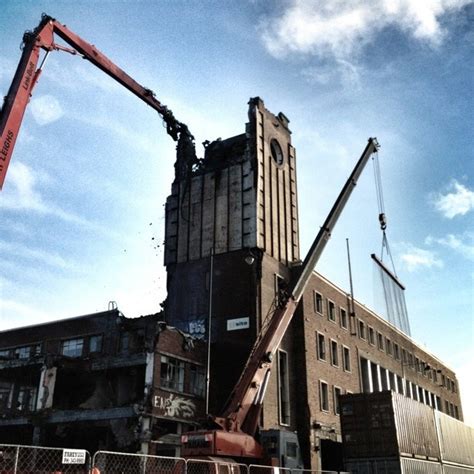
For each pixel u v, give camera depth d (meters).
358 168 35.03
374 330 51.62
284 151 43.53
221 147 41.62
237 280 36.59
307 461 34.53
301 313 38.66
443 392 70.62
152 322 31.69
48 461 26.47
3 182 19.92
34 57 22.69
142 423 26.86
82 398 32.72
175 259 39.91
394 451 27.55
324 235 32.41
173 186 42.66
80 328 35.25
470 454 39.47
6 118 20.69
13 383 34.59
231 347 34.66
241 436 22.73
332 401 39.56
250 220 37.84
